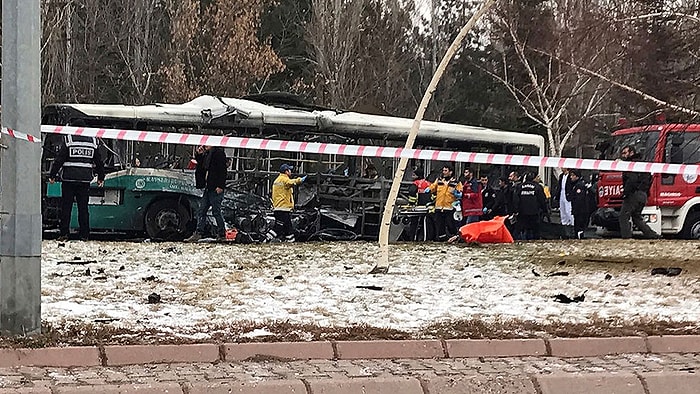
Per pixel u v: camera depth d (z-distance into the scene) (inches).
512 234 747.4
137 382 219.0
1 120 243.9
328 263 463.8
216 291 345.1
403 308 315.3
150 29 1620.3
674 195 749.9
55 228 626.8
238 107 674.2
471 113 1941.4
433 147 772.6
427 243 639.8
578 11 802.8
